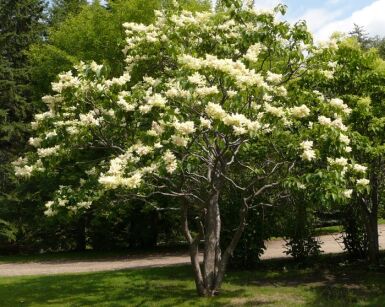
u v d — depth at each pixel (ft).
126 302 25.23
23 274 38.70
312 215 36.40
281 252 46.70
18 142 68.95
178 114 20.20
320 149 21.93
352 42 30.86
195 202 27.61
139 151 20.54
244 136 21.13
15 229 62.80
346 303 23.84
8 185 66.18
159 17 27.40
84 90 22.57
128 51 27.14
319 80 27.17
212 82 21.61
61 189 23.82
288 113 21.62
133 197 24.79
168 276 33.04
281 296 25.70
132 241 64.18
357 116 28.48
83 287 29.89
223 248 34.78
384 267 33.22
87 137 23.61
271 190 32.22
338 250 45.14
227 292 26.89
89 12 56.70
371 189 32.27
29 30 72.64
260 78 20.26
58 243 65.87
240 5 26.73
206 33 26.76
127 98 21.99
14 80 68.28
